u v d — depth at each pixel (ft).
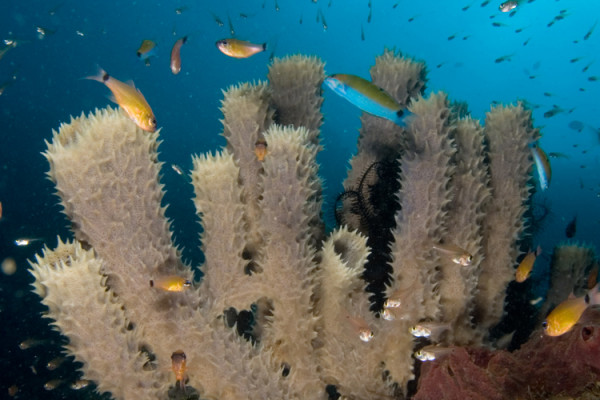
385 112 2.00
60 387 4.60
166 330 1.91
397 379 2.13
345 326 2.08
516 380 1.79
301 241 1.98
